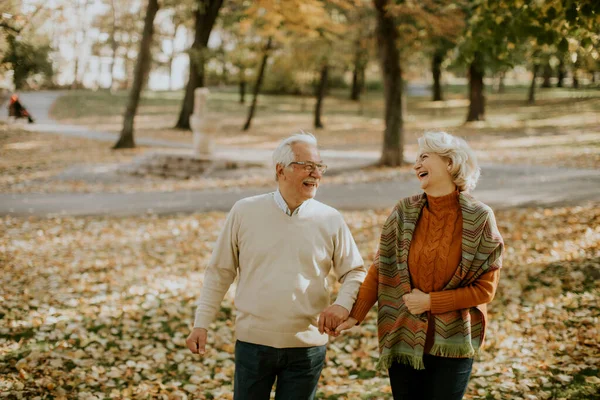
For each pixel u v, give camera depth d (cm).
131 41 4653
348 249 292
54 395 413
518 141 2225
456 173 259
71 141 2391
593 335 473
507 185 1205
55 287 673
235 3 2702
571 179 1242
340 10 1919
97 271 743
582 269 620
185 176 1588
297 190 273
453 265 257
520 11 569
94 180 1545
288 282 271
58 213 1082
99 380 446
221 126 3291
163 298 647
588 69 738
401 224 270
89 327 562
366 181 1424
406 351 262
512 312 550
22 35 793
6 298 627
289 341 271
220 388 444
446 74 4609
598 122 2656
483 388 409
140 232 945
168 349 525
